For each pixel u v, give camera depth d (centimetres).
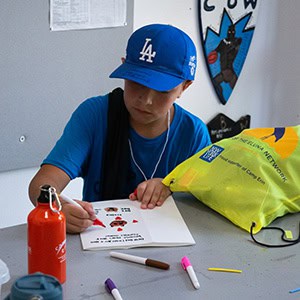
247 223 144
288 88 328
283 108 330
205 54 288
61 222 113
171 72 160
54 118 251
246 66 308
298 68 328
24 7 232
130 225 141
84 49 251
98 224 141
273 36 313
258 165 152
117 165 171
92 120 170
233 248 134
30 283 98
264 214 146
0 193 251
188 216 150
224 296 114
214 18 286
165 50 160
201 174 156
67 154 160
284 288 118
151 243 133
